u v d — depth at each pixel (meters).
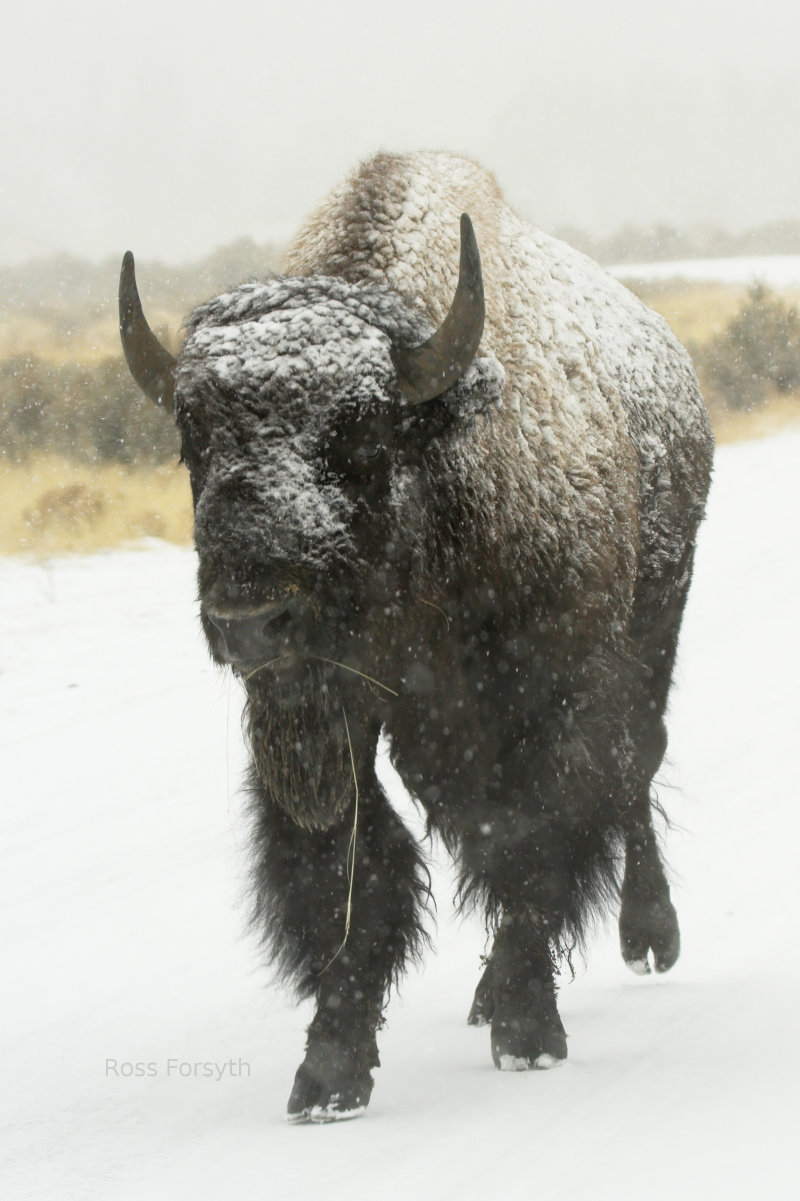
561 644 17.30
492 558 16.86
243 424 14.27
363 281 16.72
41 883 25.73
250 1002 20.31
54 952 22.58
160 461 67.50
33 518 58.59
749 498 62.69
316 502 14.23
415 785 17.98
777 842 25.20
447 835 18.09
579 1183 11.86
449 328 15.02
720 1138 12.77
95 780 31.66
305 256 17.45
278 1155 13.66
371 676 15.61
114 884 25.58
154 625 46.00
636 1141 12.88
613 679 17.92
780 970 18.98
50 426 69.56
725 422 83.50
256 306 15.16
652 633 22.00
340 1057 15.30
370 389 14.62
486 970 18.91
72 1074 17.52
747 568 50.12
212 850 27.28
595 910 18.12
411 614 15.96
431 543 16.16
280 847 16.22
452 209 18.16
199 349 14.61
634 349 21.83
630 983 20.31
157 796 30.56
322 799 15.44
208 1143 14.41
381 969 15.96
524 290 18.75
